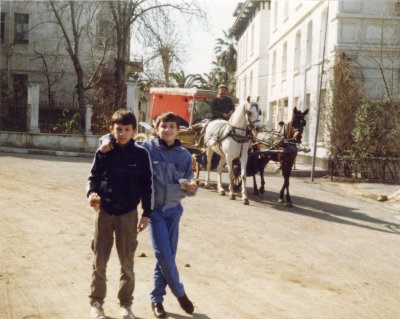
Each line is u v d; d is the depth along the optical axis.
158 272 4.03
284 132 10.55
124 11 22.70
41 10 28.53
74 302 4.18
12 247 5.70
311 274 5.45
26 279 4.68
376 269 5.83
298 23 22.00
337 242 7.11
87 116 20.69
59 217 7.40
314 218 8.85
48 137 20.09
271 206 9.81
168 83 24.50
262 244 6.68
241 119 9.74
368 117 15.42
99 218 3.72
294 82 22.38
